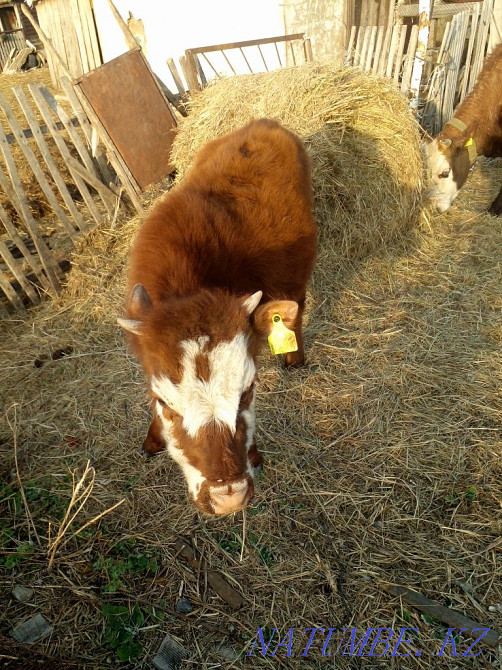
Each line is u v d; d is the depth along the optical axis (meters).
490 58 2.90
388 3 4.70
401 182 2.56
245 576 1.36
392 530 1.44
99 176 2.76
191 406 0.97
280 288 1.52
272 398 1.84
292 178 1.65
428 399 1.80
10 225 2.29
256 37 4.55
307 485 1.55
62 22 5.75
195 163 1.87
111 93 2.61
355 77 2.48
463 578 1.33
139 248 1.33
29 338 2.21
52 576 1.37
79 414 1.83
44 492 1.58
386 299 2.31
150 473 1.61
